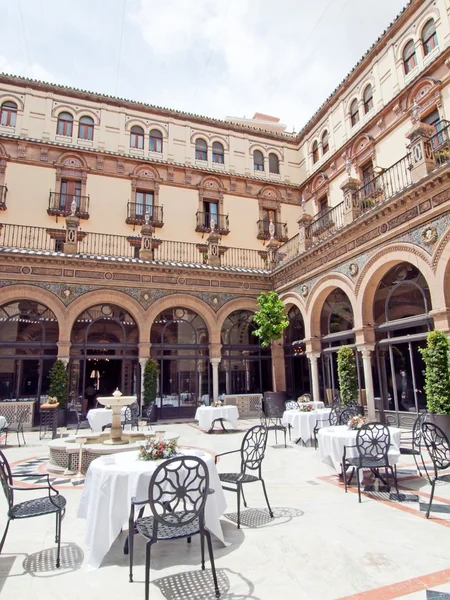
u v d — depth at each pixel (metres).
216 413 12.39
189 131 22.36
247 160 23.31
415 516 4.87
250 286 18.45
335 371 15.00
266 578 3.47
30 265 15.05
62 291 15.38
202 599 3.15
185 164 21.77
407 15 15.93
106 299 15.94
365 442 5.82
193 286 17.39
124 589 3.36
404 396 11.83
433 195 10.13
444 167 9.51
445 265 9.77
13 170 18.52
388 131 16.69
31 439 11.74
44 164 19.05
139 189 20.75
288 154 24.34
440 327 9.84
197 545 4.20
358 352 13.30
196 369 17.30
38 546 4.30
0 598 3.24
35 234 18.20
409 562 3.68
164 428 13.92
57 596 3.26
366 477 6.77
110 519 3.92
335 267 14.19
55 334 15.66
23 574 3.65
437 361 9.02
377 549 3.97
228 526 4.70
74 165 19.58
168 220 20.78
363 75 18.58
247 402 16.84
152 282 16.73
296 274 16.75
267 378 18.64
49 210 18.41
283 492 6.06
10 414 13.96
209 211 22.05
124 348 16.30
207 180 22.16
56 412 11.87
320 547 4.05
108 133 20.72
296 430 10.34
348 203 13.78
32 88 19.78
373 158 17.56
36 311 15.53
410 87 15.45
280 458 8.48
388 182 14.53
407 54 16.11
